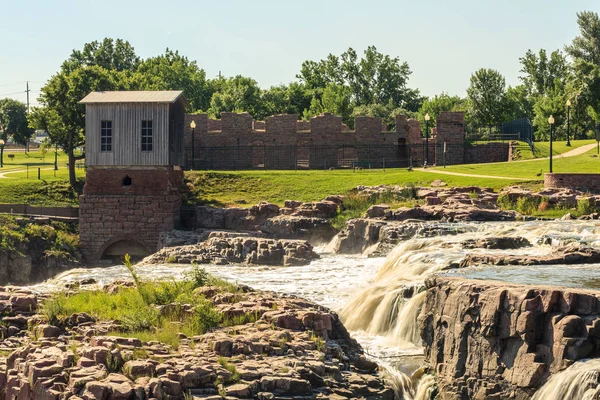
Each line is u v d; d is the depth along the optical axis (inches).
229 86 7096.5
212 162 4579.2
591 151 4298.7
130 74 5004.9
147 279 2018.9
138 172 3368.6
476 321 1200.8
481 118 6102.4
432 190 3228.3
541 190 3009.4
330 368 1215.6
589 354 1083.3
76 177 4146.2
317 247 2913.4
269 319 1378.0
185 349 1246.9
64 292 1668.3
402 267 1985.7
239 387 1116.5
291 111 7199.8
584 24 6909.5
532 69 7652.6
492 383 1160.2
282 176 3860.7
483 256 1729.8
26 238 3257.9
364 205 3203.7
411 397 1275.8
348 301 1819.6
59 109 3934.5
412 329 1529.3
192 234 3159.5
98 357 1180.5
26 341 1374.3
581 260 1675.7
